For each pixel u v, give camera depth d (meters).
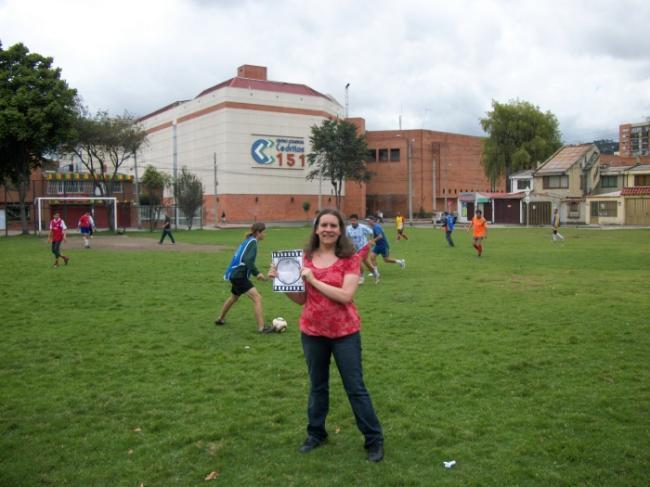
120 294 13.45
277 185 72.25
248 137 70.19
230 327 9.70
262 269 18.25
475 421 5.32
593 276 16.03
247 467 4.50
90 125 50.41
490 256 22.81
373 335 8.91
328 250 4.82
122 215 61.88
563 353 7.68
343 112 82.88
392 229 51.69
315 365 4.79
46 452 4.78
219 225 66.12
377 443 4.63
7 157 43.19
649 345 8.05
